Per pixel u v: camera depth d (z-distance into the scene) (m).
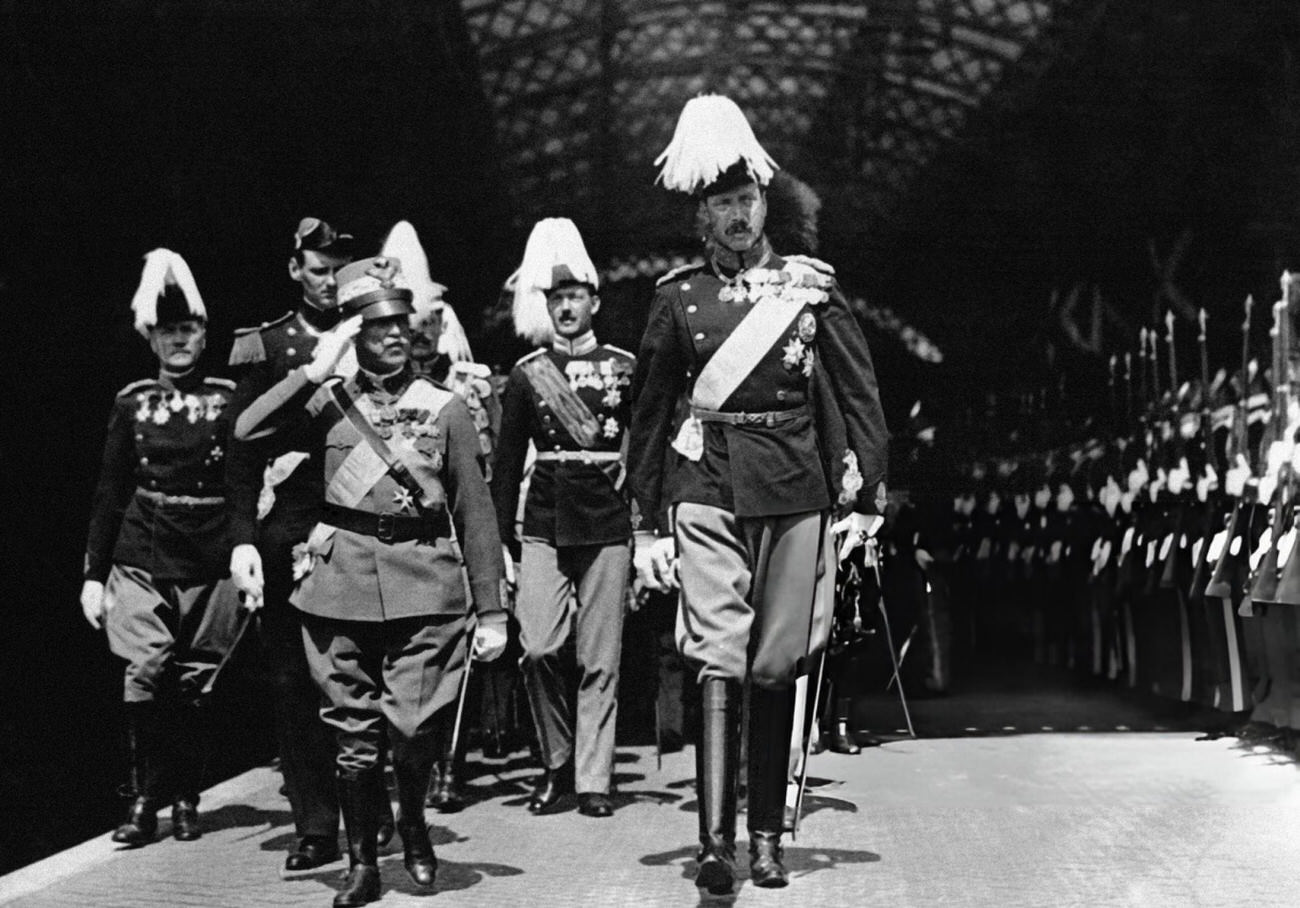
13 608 9.95
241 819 7.71
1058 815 7.20
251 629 9.86
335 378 5.90
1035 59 21.47
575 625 7.99
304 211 14.57
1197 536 12.84
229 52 12.07
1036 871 5.89
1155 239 19.30
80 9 10.34
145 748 7.12
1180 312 18.55
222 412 7.37
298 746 6.37
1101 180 21.11
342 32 13.99
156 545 7.24
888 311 26.42
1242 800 7.62
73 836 8.34
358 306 5.87
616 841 6.87
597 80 21.97
